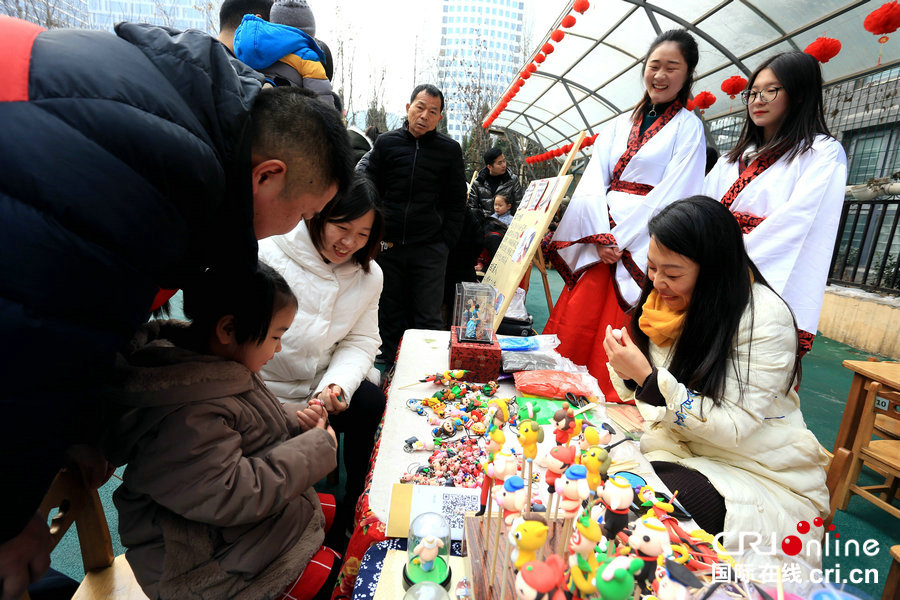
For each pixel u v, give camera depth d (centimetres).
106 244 68
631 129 252
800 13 411
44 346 65
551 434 143
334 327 188
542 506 110
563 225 261
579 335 256
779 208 203
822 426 329
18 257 62
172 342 121
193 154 75
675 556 94
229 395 110
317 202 102
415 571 97
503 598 83
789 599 80
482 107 1245
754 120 220
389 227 356
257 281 113
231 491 102
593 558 79
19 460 69
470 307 221
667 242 137
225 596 108
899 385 212
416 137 341
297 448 117
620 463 139
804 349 206
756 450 144
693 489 138
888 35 380
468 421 156
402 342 243
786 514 135
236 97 84
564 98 833
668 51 226
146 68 76
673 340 156
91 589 118
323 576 125
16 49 67
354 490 192
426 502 116
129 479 102
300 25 265
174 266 86
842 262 562
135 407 100
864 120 529
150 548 106
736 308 137
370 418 191
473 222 432
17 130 63
